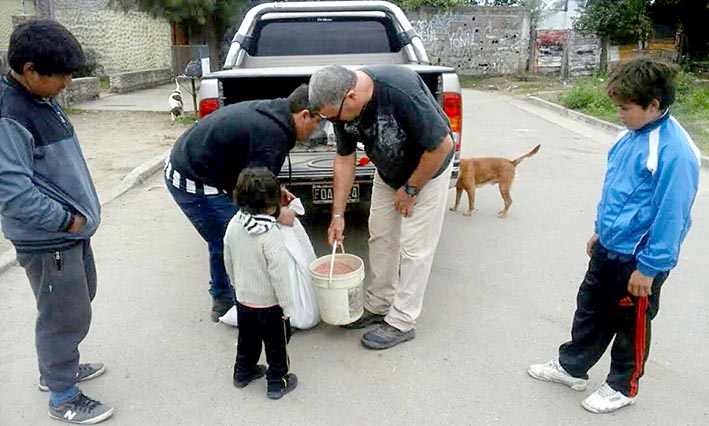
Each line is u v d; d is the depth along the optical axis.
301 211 3.48
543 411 2.81
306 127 3.11
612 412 2.79
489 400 2.90
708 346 3.37
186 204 3.41
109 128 11.05
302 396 2.95
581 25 20.84
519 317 3.72
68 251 2.52
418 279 3.31
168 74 21.11
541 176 7.32
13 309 3.83
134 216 5.71
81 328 2.68
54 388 2.73
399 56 6.54
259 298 2.79
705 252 4.77
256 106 3.14
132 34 22.44
